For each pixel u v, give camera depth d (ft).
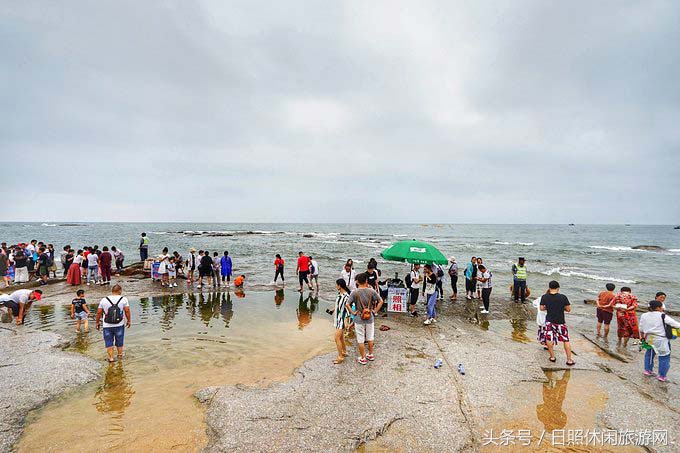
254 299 45.19
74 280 50.31
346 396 18.62
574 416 17.34
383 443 14.82
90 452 14.20
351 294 23.62
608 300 30.71
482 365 23.40
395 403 17.97
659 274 75.20
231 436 14.93
